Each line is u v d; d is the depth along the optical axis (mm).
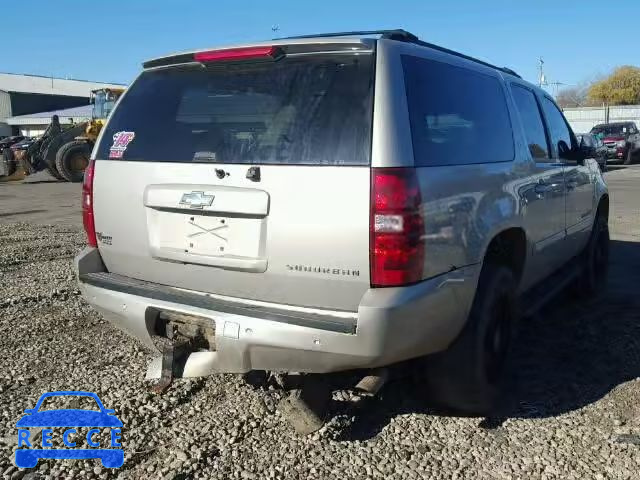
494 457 3316
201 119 3463
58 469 3180
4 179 23891
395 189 2920
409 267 2951
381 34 3377
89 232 3881
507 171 3969
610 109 42656
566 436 3523
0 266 7582
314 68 3246
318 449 3389
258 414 3752
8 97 68438
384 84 3078
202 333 3336
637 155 27609
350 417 3703
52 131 23000
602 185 6262
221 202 3213
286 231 3070
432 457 3318
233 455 3322
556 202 4832
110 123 3855
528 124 4648
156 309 3414
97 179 3771
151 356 4594
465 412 3717
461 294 3320
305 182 3035
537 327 5363
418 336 3062
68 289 6402
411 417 3730
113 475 3143
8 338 4961
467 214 3381
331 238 2982
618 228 10312
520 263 4273
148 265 3594
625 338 5047
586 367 4496
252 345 3084
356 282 2969
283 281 3117
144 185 3518
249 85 3365
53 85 74438
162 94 3695
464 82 3803
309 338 2969
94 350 4727
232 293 3301
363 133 3000
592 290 6172
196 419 3689
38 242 9344
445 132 3426
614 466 3223
